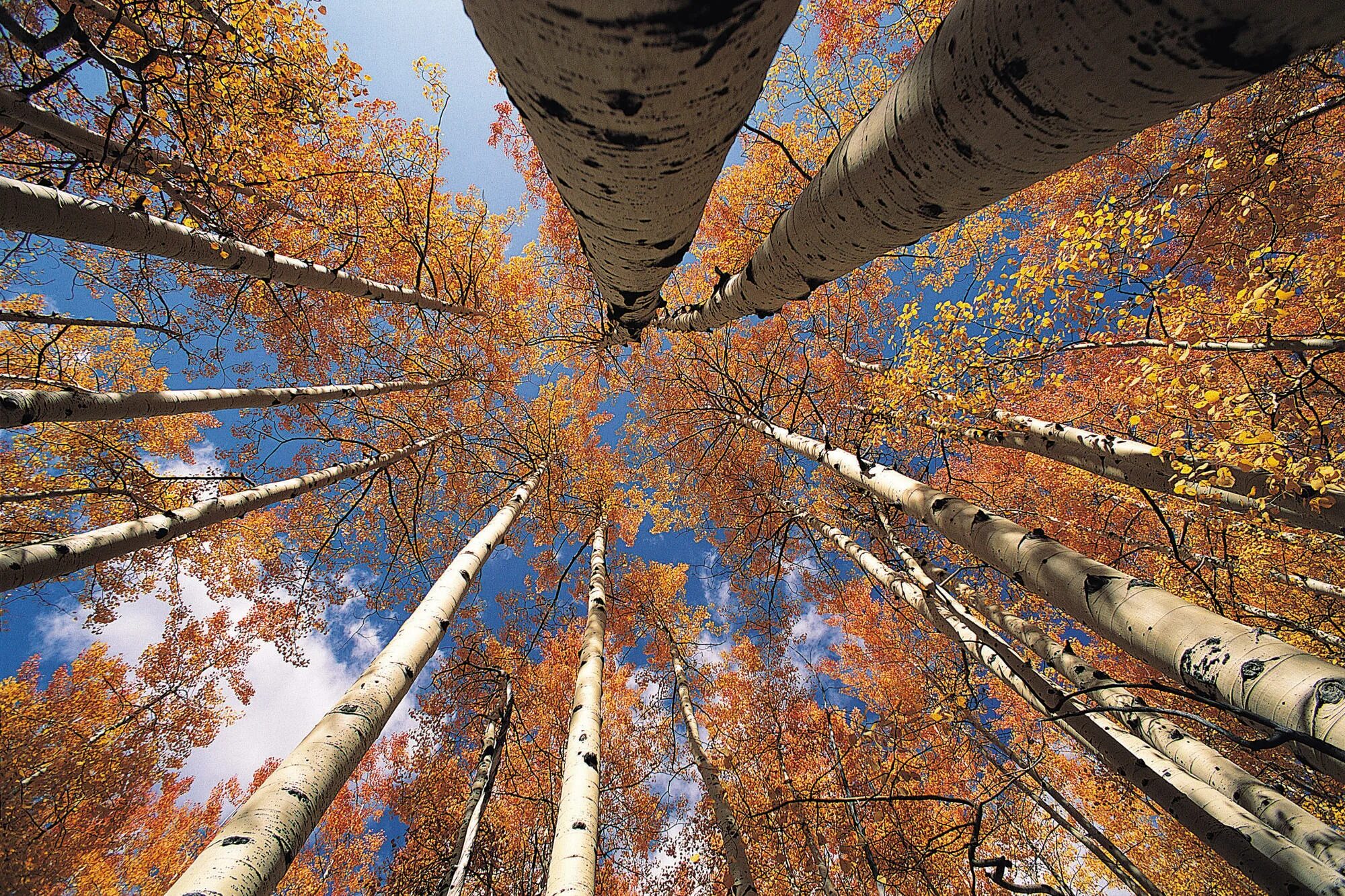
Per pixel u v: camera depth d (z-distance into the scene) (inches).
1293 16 20.9
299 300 297.9
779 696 377.7
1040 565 83.8
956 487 347.3
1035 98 32.0
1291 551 223.5
